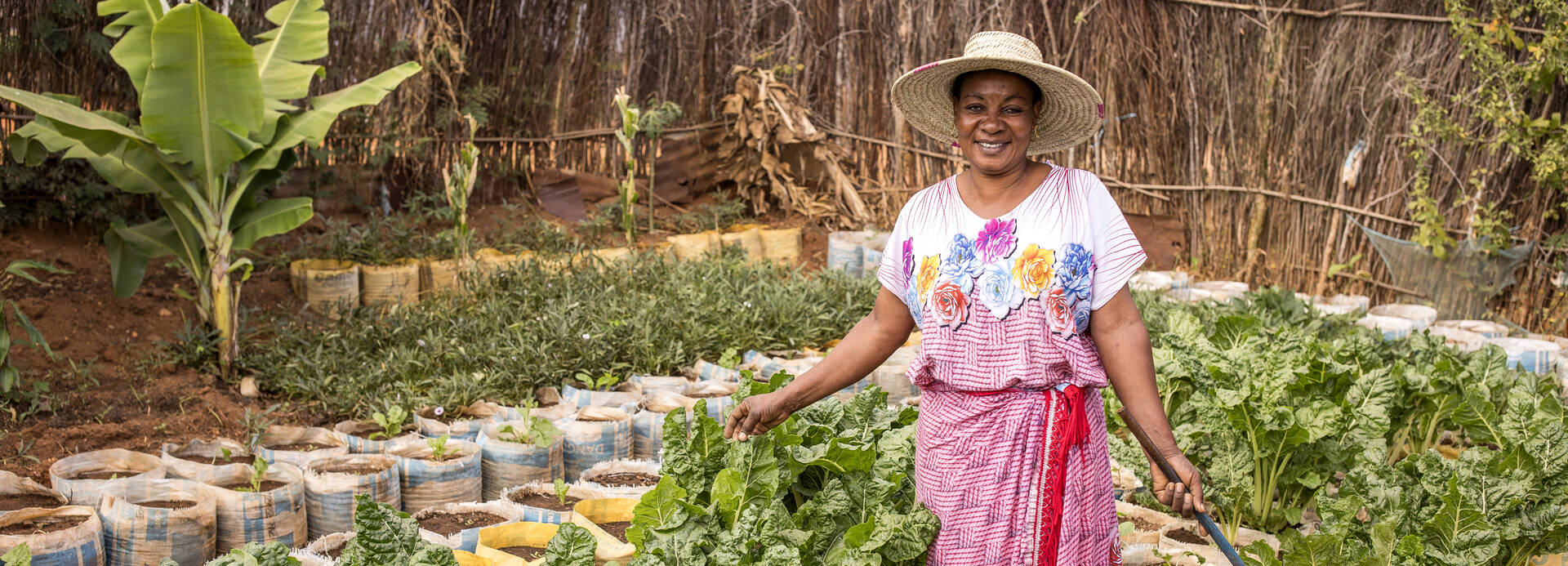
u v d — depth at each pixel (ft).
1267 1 26.13
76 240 22.29
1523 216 24.08
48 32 22.11
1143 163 27.84
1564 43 22.21
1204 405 11.78
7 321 16.75
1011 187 7.15
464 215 22.17
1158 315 18.11
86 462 12.70
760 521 8.20
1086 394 7.13
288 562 7.86
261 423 15.35
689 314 18.86
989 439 7.09
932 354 7.22
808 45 30.53
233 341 17.51
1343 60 25.48
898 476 8.96
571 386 15.99
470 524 11.57
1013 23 27.96
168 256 22.61
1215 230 27.53
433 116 28.73
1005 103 7.00
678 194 31.14
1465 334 21.33
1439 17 24.03
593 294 20.17
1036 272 6.90
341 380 16.22
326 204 26.89
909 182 29.99
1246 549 9.54
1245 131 26.89
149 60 17.13
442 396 15.31
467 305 20.52
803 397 7.80
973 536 7.21
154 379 16.94
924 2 29.01
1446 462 10.09
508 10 29.55
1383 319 22.21
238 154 17.12
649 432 14.48
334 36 26.99
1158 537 11.23
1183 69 27.12
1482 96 23.66
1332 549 9.03
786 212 30.42
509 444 13.25
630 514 11.25
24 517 10.75
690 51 30.83
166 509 11.00
